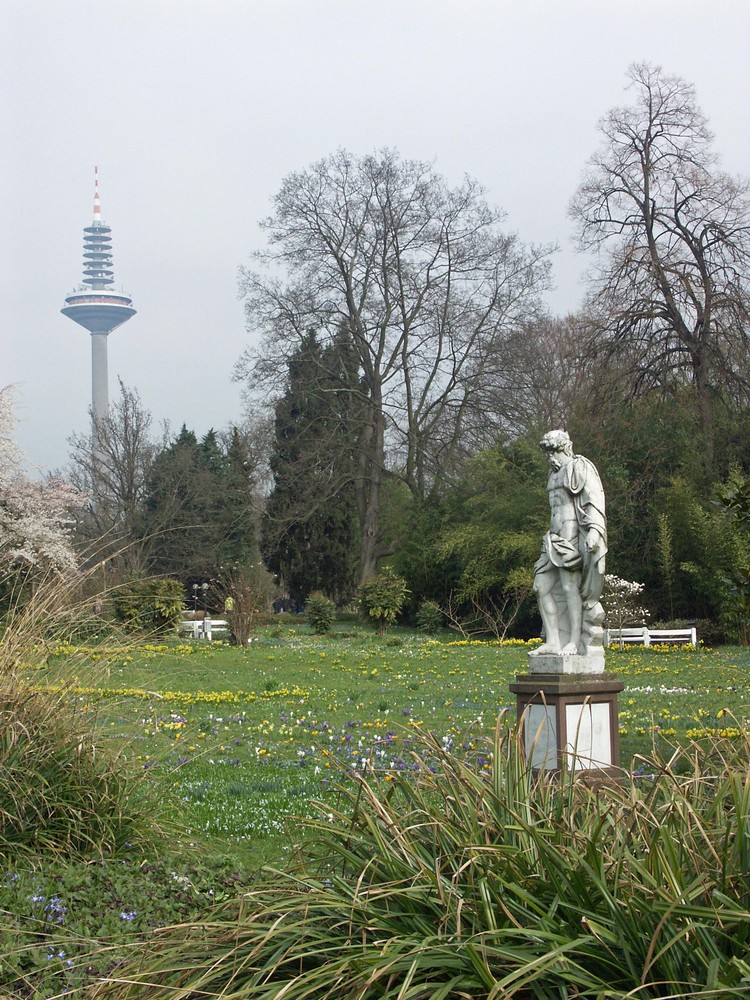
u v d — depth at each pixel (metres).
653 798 3.76
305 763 11.09
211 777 10.48
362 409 43.53
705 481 31.58
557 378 44.91
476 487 40.81
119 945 3.95
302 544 51.16
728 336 32.28
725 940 3.17
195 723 14.23
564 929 3.26
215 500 50.69
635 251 33.94
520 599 35.22
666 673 20.50
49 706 6.89
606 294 34.22
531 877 3.42
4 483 29.39
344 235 42.41
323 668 23.56
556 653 9.56
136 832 6.89
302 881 3.76
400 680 20.89
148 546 44.88
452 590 40.09
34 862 6.20
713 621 30.62
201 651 27.39
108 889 5.96
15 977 4.77
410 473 43.69
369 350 43.28
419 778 4.45
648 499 32.06
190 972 3.56
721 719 13.37
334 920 3.62
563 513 9.73
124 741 7.57
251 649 28.73
